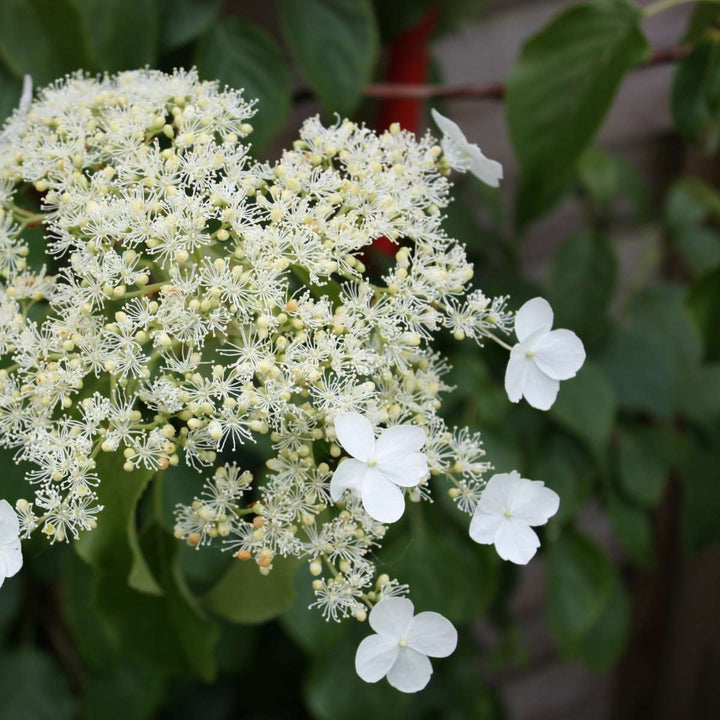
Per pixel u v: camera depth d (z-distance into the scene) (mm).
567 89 521
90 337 396
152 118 419
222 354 413
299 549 396
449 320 417
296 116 679
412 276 409
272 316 389
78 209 408
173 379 394
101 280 394
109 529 407
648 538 708
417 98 625
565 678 1035
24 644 604
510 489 393
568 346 410
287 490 394
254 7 637
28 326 418
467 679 742
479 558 583
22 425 408
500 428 582
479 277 680
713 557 986
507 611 808
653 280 945
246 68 521
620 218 827
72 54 494
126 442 393
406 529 549
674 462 705
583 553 637
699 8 589
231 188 399
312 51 529
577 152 532
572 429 613
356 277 409
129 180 406
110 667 548
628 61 515
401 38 637
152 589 427
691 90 576
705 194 769
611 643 723
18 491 449
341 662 555
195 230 395
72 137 426
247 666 615
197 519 401
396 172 420
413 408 410
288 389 384
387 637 380
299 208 402
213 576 483
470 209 699
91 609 535
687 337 750
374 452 375
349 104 533
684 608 1030
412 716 708
